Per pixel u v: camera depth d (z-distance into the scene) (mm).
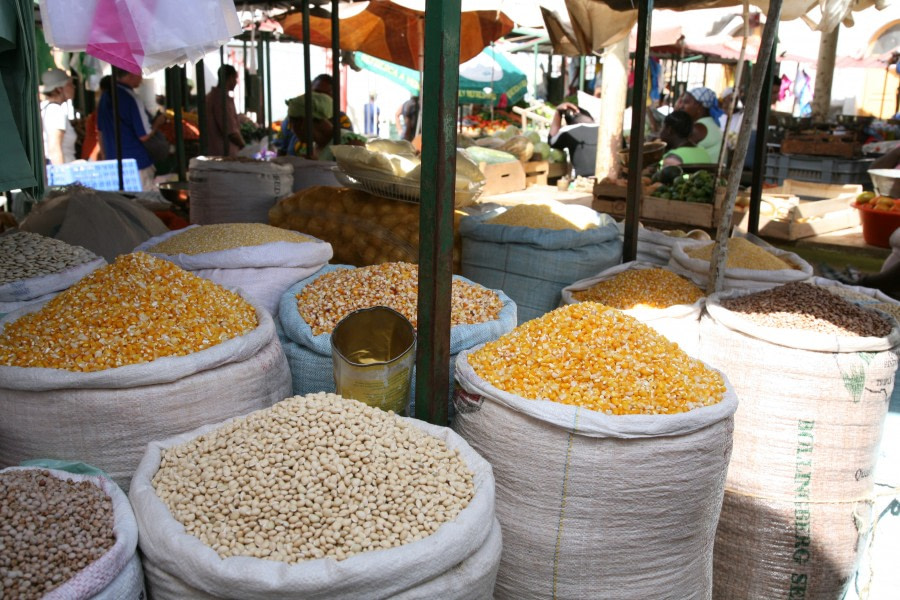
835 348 2283
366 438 1694
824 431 2320
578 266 3299
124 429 1818
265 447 1648
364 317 2098
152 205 4953
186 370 1854
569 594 1937
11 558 1326
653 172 6773
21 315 2186
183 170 6629
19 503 1438
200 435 1780
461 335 2281
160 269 2160
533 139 9555
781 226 5082
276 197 4602
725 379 2117
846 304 2535
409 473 1656
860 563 2512
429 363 2023
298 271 2707
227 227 2859
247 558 1409
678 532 1929
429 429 1866
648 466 1838
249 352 2006
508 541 1948
